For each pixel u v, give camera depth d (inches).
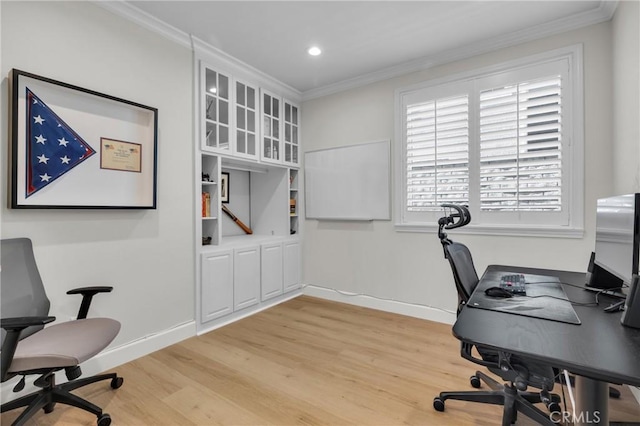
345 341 99.3
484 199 106.2
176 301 98.3
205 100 106.4
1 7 64.7
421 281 119.8
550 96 95.1
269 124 135.4
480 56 106.8
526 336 39.5
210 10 86.4
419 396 70.4
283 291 140.3
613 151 85.4
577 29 91.2
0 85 64.8
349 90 136.7
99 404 67.7
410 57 114.3
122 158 83.6
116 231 83.6
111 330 65.6
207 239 115.0
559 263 95.0
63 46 73.4
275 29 96.0
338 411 65.6
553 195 95.7
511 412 56.7
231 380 77.1
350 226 137.7
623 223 49.3
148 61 90.6
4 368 50.4
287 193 146.0
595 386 41.9
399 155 123.6
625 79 76.0
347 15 89.0
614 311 48.3
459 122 110.9
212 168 112.7
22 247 63.2
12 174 64.8
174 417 63.7
